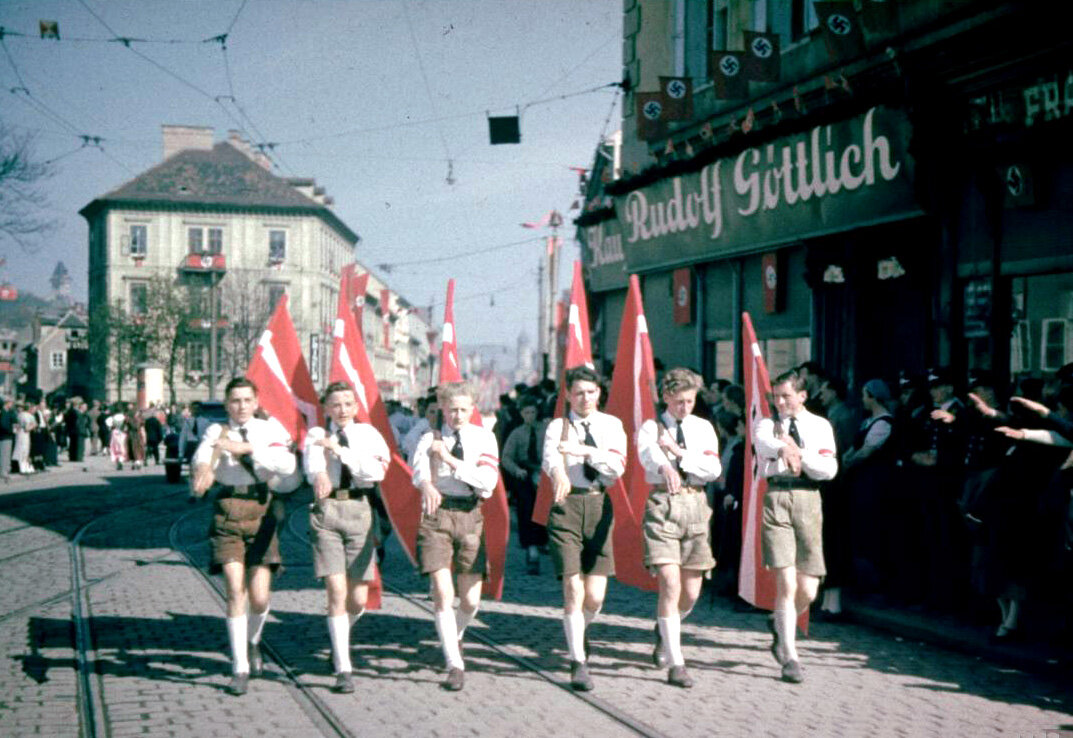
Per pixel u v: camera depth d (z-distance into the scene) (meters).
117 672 6.85
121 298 66.81
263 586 6.64
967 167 11.45
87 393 67.62
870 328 13.37
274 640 7.82
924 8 11.76
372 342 83.81
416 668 7.00
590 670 6.96
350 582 6.72
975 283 11.49
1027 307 10.87
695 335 17.52
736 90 14.05
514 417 13.74
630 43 18.69
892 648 7.66
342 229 78.75
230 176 70.81
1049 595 8.23
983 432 7.72
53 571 11.09
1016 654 7.10
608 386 12.34
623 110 19.00
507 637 7.98
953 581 8.51
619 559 7.46
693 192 16.47
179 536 14.08
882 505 9.08
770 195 14.65
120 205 69.00
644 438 6.75
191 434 23.11
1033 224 10.70
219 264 67.00
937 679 6.75
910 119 11.71
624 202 18.55
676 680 6.56
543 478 7.08
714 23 16.39
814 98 13.94
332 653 6.91
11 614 8.76
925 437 8.76
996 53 10.62
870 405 9.03
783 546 6.78
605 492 6.80
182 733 5.52
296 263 70.12
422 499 6.66
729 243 15.84
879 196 12.59
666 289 18.41
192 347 63.53
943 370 8.62
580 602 6.60
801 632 8.16
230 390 6.48
